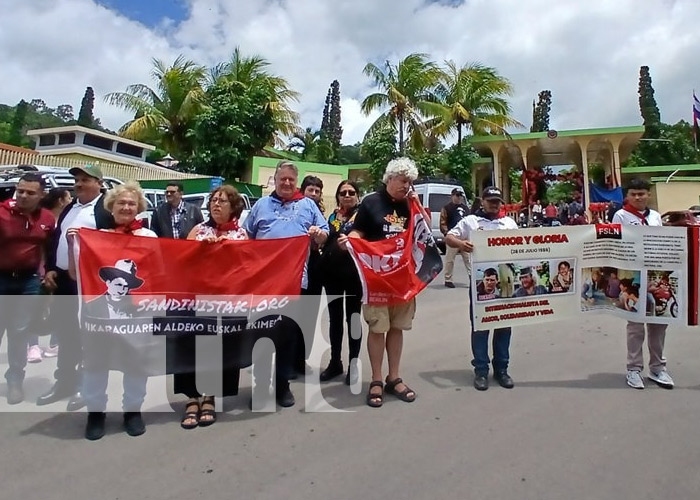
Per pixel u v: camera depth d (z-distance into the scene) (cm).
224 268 381
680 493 271
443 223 934
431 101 2445
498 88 2484
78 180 420
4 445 335
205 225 400
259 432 352
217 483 286
